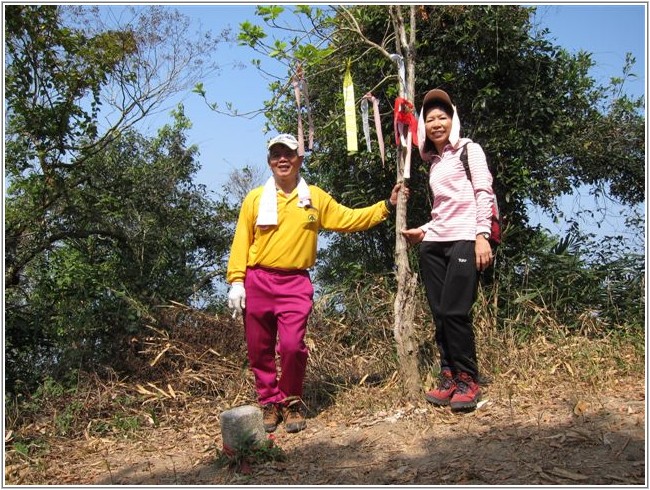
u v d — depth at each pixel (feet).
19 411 17.02
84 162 28.17
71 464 13.65
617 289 20.77
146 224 28.63
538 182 21.54
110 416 16.53
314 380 16.63
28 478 12.84
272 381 14.23
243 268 14.05
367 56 21.43
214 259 33.27
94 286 24.53
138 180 30.45
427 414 13.39
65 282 24.58
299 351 13.70
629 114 26.04
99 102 25.00
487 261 12.78
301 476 11.36
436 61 21.80
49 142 24.73
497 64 21.38
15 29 22.34
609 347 16.62
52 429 15.88
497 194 22.13
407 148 14.44
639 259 21.08
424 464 11.19
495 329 17.46
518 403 13.29
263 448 12.15
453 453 11.44
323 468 11.63
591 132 25.34
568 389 13.94
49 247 26.58
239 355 19.26
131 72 26.08
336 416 14.53
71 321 21.99
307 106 15.10
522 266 20.98
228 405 16.62
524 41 21.98
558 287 20.27
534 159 22.12
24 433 15.65
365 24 20.71
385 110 22.00
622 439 10.95
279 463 12.07
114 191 29.17
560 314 19.63
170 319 20.88
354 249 24.88
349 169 23.68
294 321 13.74
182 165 33.60
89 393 17.53
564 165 25.26
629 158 25.72
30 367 22.08
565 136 23.95
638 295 20.52
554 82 23.29
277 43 15.23
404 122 14.53
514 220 22.20
